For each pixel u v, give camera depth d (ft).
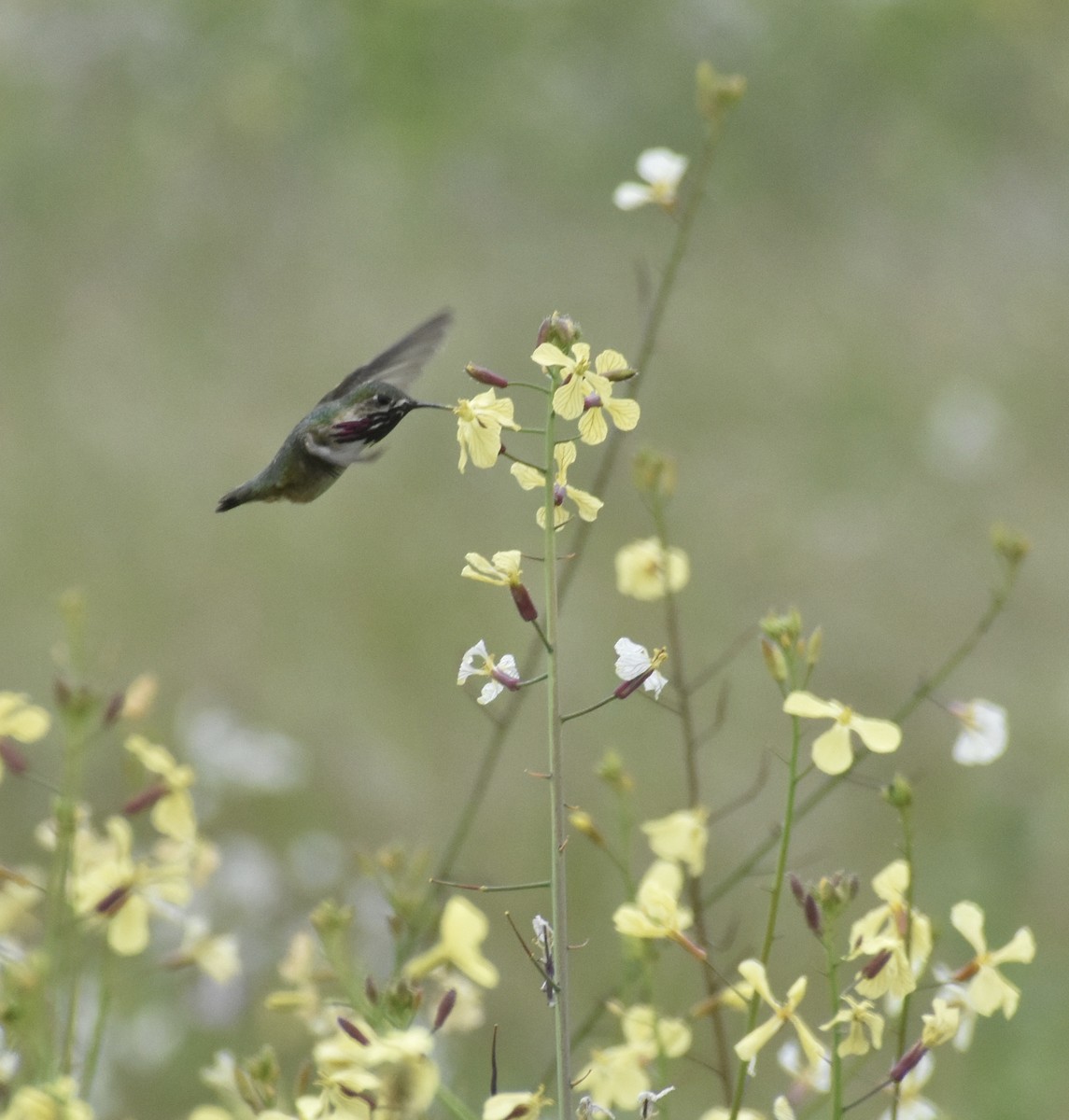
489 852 36.11
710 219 63.41
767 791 38.17
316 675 41.75
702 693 41.98
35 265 57.67
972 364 62.08
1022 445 58.54
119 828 14.38
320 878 32.14
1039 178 68.03
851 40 64.39
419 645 43.29
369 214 60.39
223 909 30.01
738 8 63.98
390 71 59.88
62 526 45.75
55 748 35.42
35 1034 13.17
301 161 60.95
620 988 20.71
